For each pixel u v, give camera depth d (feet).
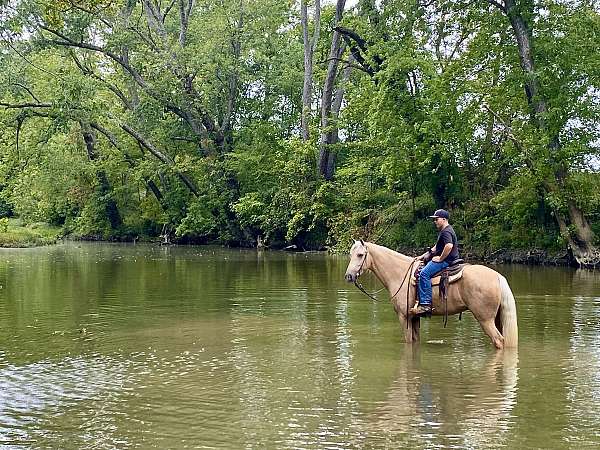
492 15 102.32
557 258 102.47
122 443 26.09
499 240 107.76
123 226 198.18
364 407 30.14
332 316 54.95
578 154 98.32
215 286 76.79
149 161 166.09
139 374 36.40
